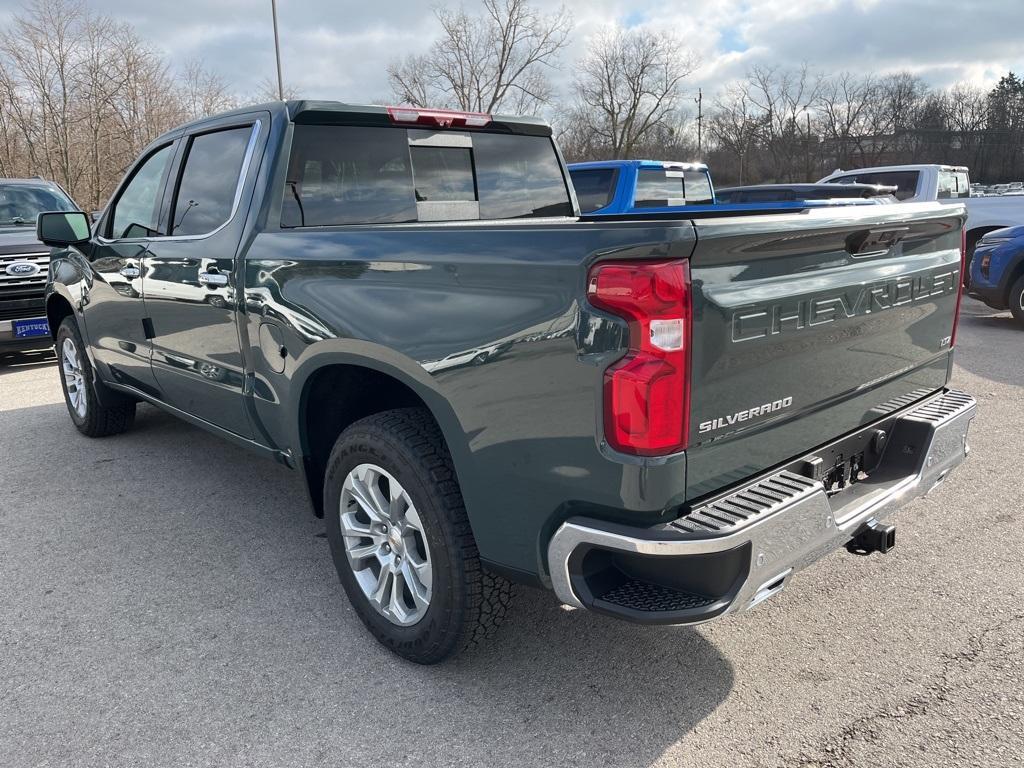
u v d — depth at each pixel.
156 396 4.26
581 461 2.04
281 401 3.04
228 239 3.24
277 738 2.40
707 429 2.04
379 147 3.39
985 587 3.17
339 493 2.83
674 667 2.71
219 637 2.96
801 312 2.23
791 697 2.53
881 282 2.54
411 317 2.41
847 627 2.92
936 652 2.75
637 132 47.16
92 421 5.26
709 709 2.48
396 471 2.54
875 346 2.60
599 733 2.39
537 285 2.07
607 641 2.88
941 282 2.91
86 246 4.57
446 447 2.51
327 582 3.38
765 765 2.23
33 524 4.01
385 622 2.78
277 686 2.65
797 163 59.47
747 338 2.08
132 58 32.66
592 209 9.19
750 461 2.21
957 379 6.64
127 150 33.62
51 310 5.42
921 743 2.30
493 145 3.80
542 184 4.02
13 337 7.46
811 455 2.45
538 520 2.19
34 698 2.60
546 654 2.80
